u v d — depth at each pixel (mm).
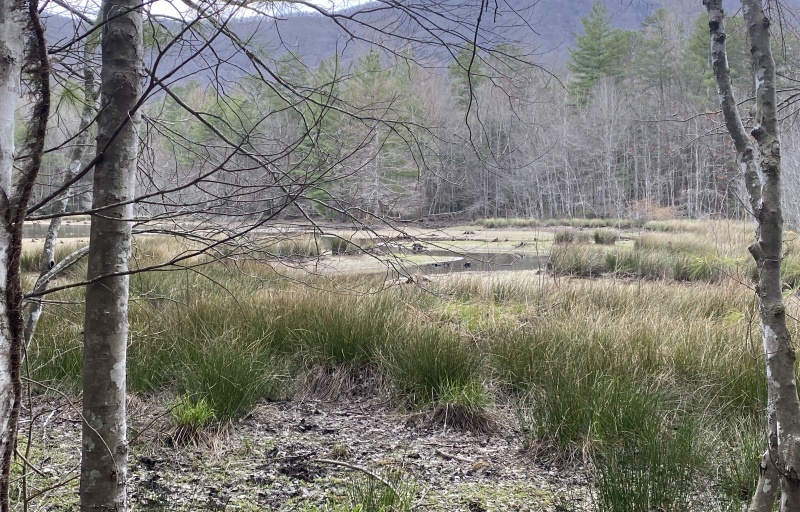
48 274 2570
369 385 5242
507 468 3775
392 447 4125
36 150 1319
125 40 2064
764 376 4324
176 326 5555
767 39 1672
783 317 1635
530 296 8078
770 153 1639
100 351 2121
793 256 7281
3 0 1247
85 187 2760
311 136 2188
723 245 11289
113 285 2117
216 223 2479
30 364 4582
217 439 4086
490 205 29859
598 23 35406
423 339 5184
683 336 5449
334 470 3740
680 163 30984
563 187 37219
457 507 3227
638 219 28406
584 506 3250
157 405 4566
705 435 3756
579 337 5422
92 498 2139
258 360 4969
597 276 11844
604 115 33250
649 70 31578
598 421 3789
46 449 3818
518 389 5000
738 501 3066
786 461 1574
